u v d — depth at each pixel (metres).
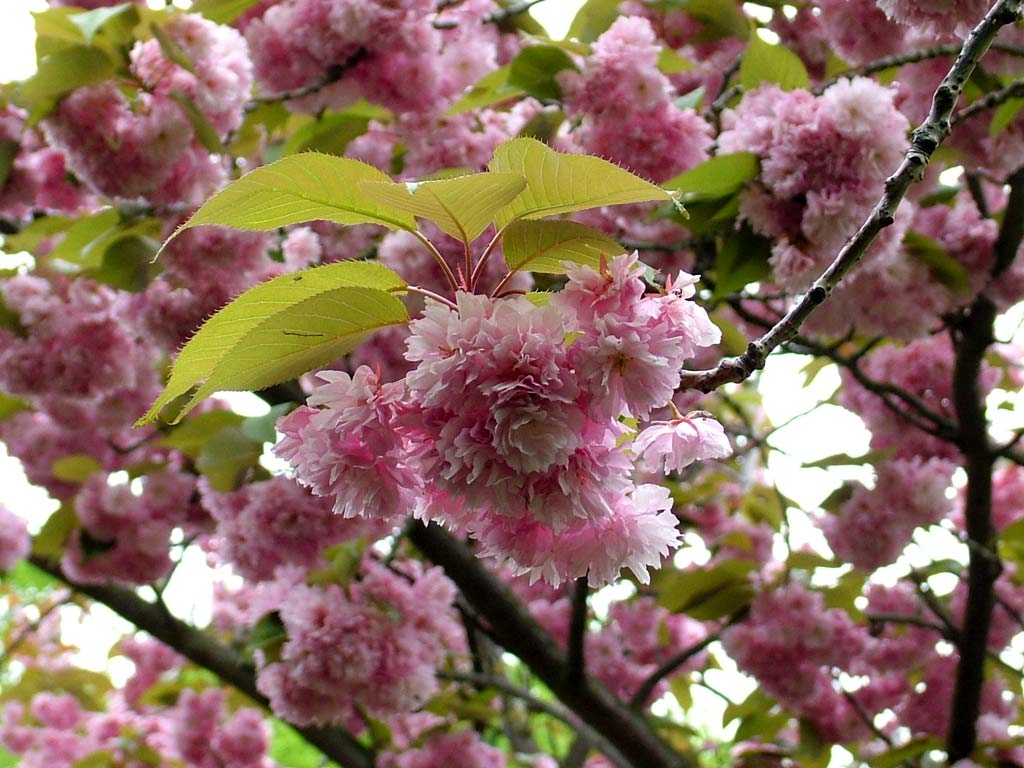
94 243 1.46
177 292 1.49
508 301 0.70
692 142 1.40
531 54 1.40
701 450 0.73
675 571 2.17
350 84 1.60
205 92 1.40
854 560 1.75
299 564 1.59
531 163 0.72
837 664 1.74
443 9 1.87
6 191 1.60
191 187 1.47
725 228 1.32
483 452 0.68
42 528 1.85
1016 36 1.25
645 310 0.70
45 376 1.66
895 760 1.80
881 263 1.27
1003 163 1.40
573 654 1.74
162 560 1.90
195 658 1.98
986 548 1.74
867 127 1.15
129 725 2.62
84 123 1.37
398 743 2.24
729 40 1.69
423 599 1.60
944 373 1.87
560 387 0.68
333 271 0.73
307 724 1.59
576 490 0.69
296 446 0.74
